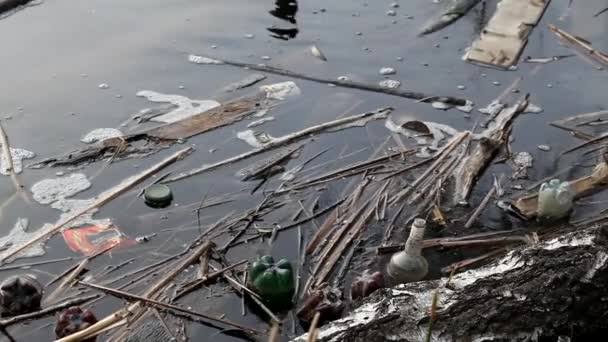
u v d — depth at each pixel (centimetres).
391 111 504
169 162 450
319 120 494
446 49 573
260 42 572
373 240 401
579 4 636
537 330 314
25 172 439
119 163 450
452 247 395
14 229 400
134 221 409
